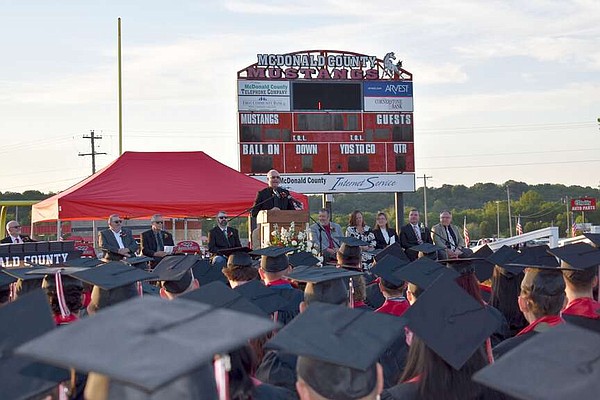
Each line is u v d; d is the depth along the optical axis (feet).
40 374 9.70
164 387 6.70
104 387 6.59
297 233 41.16
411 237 48.70
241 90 90.17
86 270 17.24
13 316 11.27
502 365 7.97
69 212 52.31
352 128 92.38
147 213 53.57
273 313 21.13
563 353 7.96
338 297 17.74
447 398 11.35
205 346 6.74
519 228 137.39
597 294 19.54
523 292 15.38
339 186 91.86
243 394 10.43
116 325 7.00
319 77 91.91
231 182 56.59
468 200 590.55
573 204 228.84
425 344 11.70
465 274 16.74
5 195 264.93
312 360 9.24
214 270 34.32
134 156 56.70
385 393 11.96
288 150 90.89
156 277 19.43
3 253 36.50
